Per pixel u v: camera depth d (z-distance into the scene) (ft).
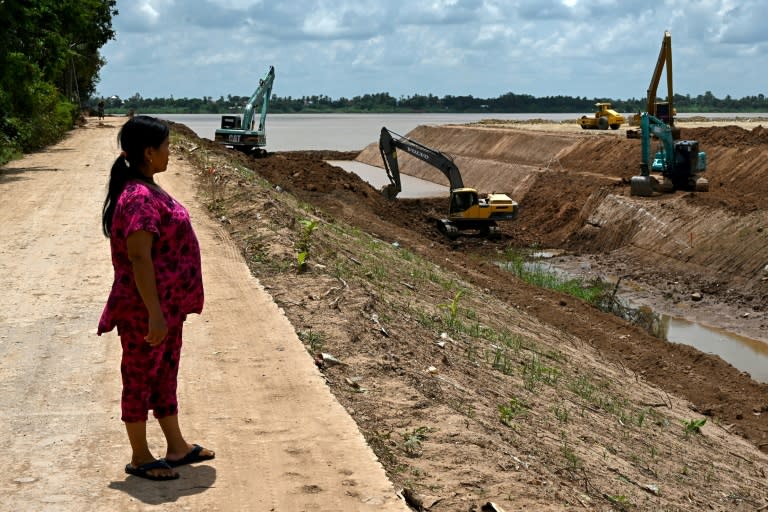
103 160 99.71
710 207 100.42
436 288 56.54
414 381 28.17
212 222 52.60
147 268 16.47
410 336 35.45
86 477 18.19
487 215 115.03
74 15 127.13
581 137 182.39
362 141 422.41
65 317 31.30
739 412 49.57
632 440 35.32
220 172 77.77
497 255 108.37
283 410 22.54
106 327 17.21
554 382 40.70
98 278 37.65
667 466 33.04
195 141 135.44
